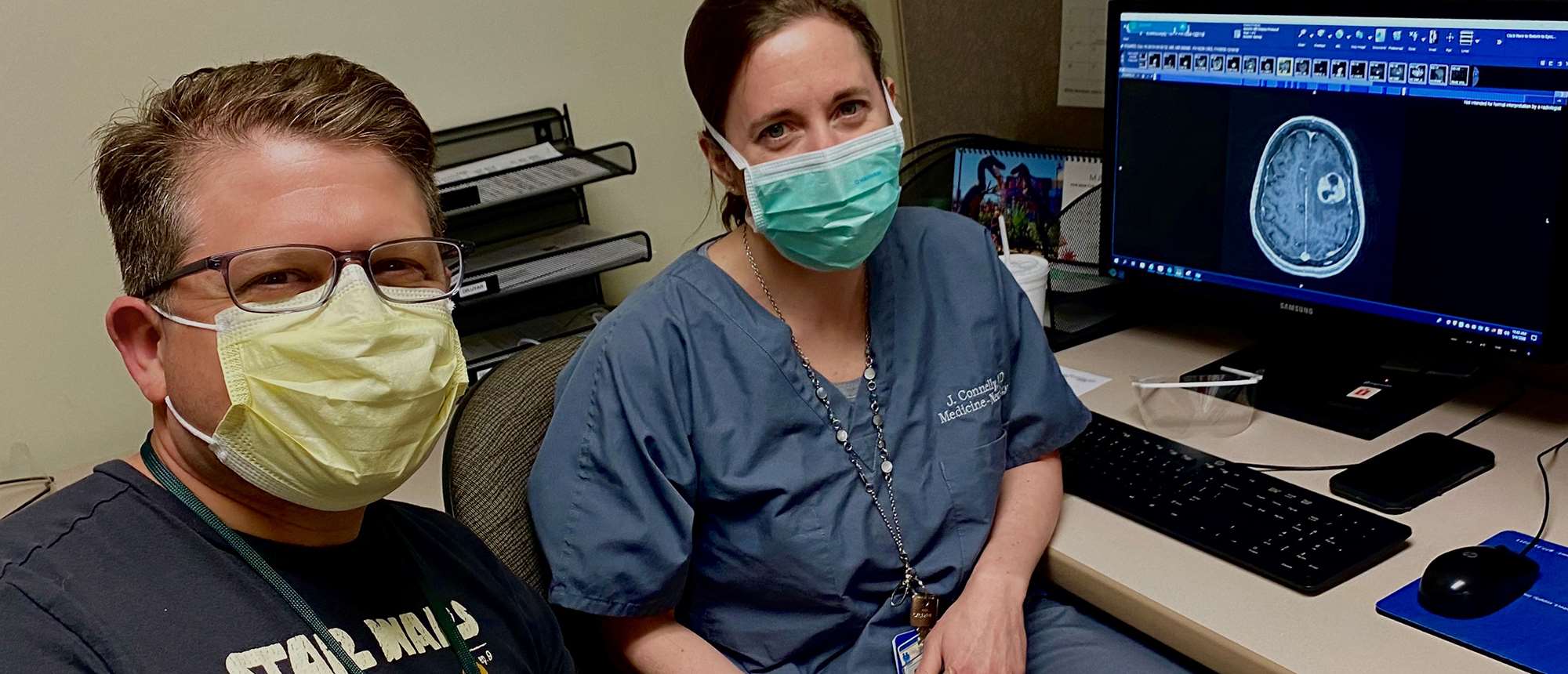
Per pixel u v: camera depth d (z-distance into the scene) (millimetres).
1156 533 1145
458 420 1202
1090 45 1713
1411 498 1104
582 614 1200
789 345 1196
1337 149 1284
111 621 702
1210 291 1471
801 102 1145
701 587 1222
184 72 1490
